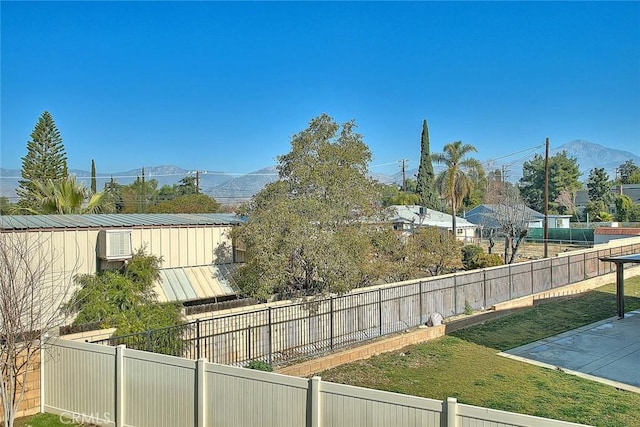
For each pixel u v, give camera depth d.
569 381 12.05
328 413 6.88
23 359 8.99
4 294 8.13
